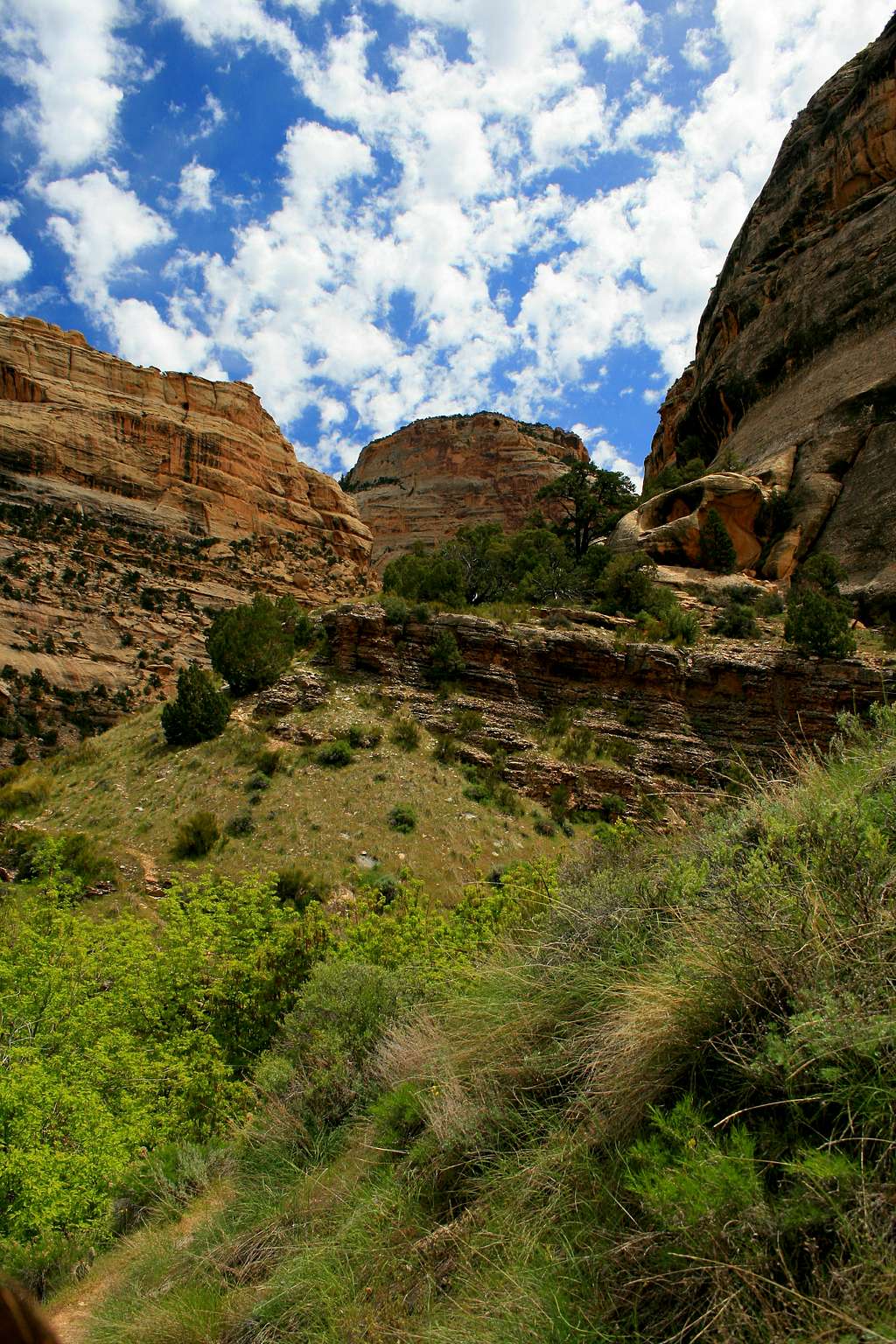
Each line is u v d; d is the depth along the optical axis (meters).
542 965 3.58
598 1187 2.26
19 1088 6.95
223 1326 3.04
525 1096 3.01
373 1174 3.49
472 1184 2.83
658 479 59.56
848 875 2.43
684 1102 2.08
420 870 22.77
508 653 33.25
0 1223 6.59
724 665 31.55
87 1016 9.07
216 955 11.12
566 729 31.05
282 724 30.45
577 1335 1.85
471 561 47.22
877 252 52.34
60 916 10.60
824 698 30.03
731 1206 1.78
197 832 23.34
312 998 6.23
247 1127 5.55
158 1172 6.45
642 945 3.14
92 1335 3.75
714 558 45.38
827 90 67.69
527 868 8.95
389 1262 2.71
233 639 34.66
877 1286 1.46
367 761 28.36
